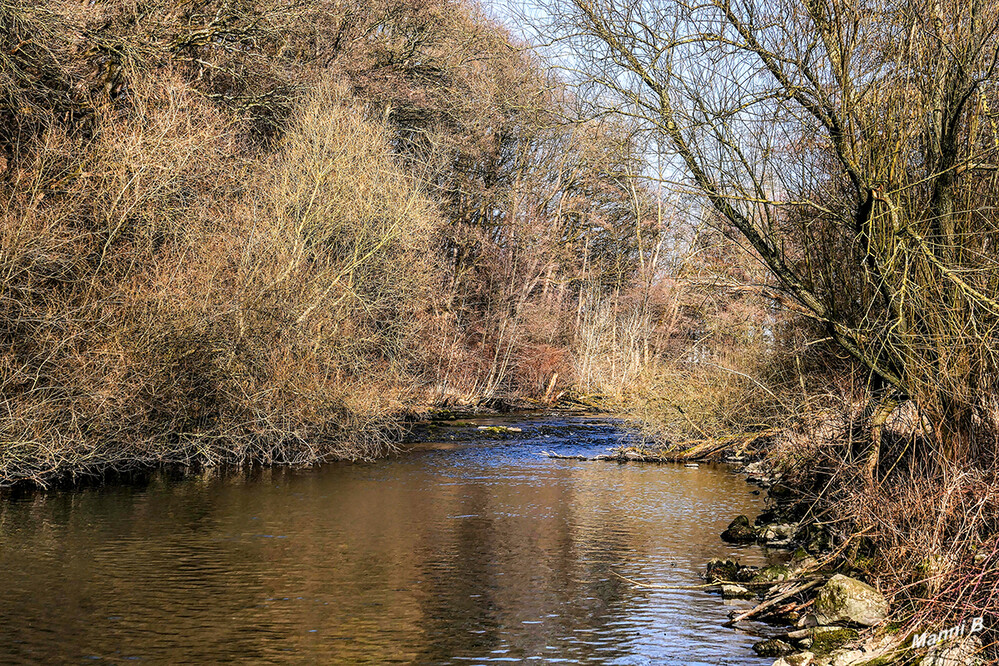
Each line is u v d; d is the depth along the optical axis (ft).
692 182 37.42
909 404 36.99
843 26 32.55
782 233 36.65
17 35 64.23
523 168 141.08
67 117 69.10
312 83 96.78
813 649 26.55
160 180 63.57
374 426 74.90
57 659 26.58
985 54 29.76
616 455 74.43
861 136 32.17
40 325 52.60
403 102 114.93
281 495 54.29
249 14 90.43
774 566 35.88
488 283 138.72
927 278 30.35
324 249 79.66
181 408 62.64
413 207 88.17
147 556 38.52
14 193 54.70
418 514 49.11
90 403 54.19
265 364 66.80
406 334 87.92
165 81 72.59
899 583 28.12
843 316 35.60
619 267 159.33
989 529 26.55
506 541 42.65
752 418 69.26
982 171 31.09
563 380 140.56
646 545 41.91
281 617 30.73
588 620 30.63
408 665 26.48
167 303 60.49
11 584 33.99
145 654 27.09
